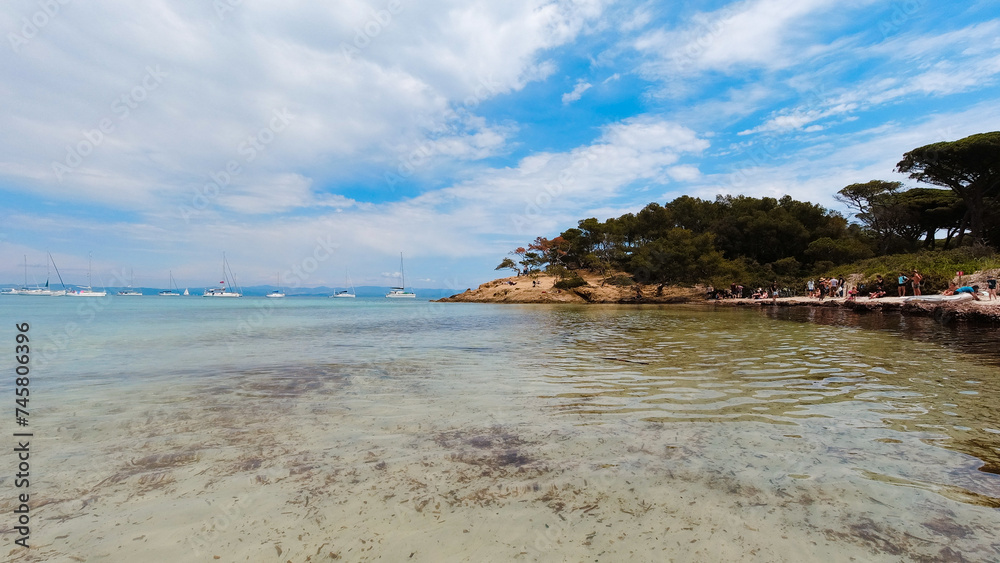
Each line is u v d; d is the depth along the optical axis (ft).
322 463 13.15
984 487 11.00
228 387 23.89
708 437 15.05
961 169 133.39
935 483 11.27
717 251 196.03
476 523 9.68
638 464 12.76
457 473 12.32
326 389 23.32
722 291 170.50
